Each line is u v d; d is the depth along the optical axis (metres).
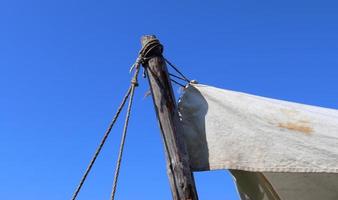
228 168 5.20
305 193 6.07
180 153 5.21
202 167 5.36
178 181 5.07
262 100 5.59
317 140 5.01
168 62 5.85
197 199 5.05
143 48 5.72
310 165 4.91
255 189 5.88
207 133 5.50
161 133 5.39
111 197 5.07
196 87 5.88
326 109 5.68
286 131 5.18
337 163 4.82
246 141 5.28
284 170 4.98
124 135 5.37
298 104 5.65
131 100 5.57
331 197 6.03
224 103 5.63
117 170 5.19
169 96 5.52
